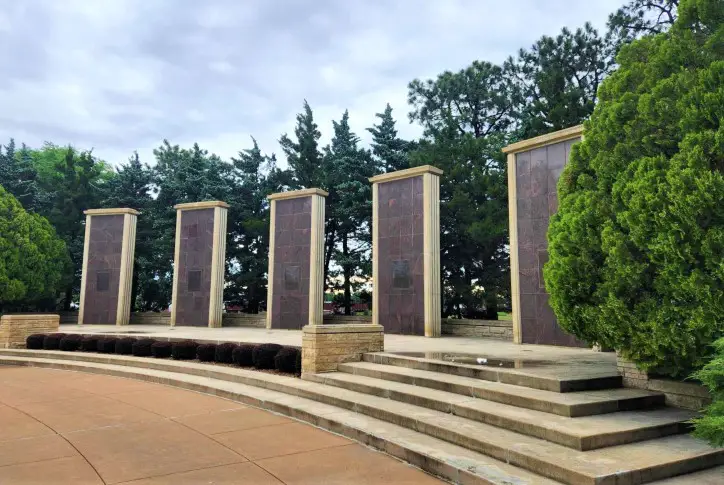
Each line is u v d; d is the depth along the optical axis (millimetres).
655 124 7113
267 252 32375
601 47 24062
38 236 28516
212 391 10414
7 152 36906
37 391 10625
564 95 22125
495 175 24234
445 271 26438
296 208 24797
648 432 6082
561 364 9523
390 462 6062
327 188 29656
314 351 10500
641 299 7109
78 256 32781
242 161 33469
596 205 7738
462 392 8086
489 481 5008
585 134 8570
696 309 6305
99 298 28250
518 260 16391
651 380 7629
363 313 32562
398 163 28703
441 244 25750
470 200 24406
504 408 7066
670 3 22922
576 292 7926
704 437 5230
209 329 24234
